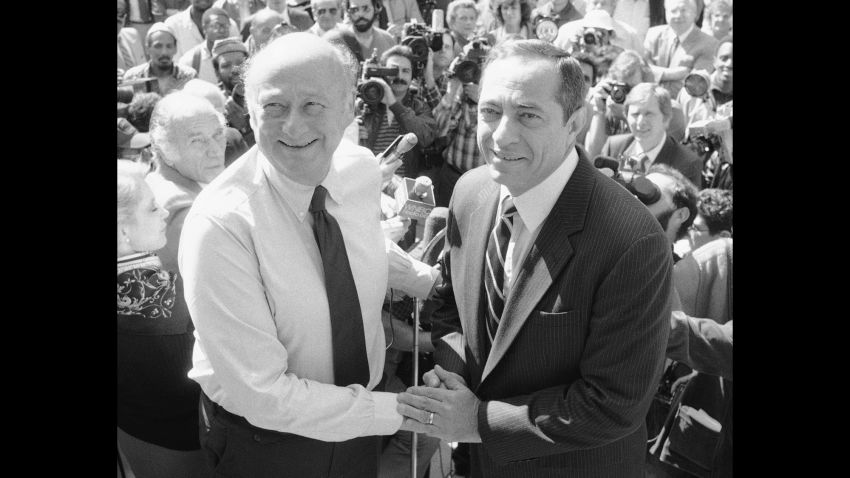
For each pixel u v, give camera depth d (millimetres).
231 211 1836
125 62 5512
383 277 2131
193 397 2486
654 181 3027
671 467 2844
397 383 2875
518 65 1788
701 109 4773
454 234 2168
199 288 1825
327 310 1953
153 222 2359
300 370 1979
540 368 1946
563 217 1870
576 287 1858
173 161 2613
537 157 1815
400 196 2492
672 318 2564
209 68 5164
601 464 1983
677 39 5457
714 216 2902
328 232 1939
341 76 1824
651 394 1897
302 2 5277
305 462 2018
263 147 1812
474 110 4383
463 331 2146
